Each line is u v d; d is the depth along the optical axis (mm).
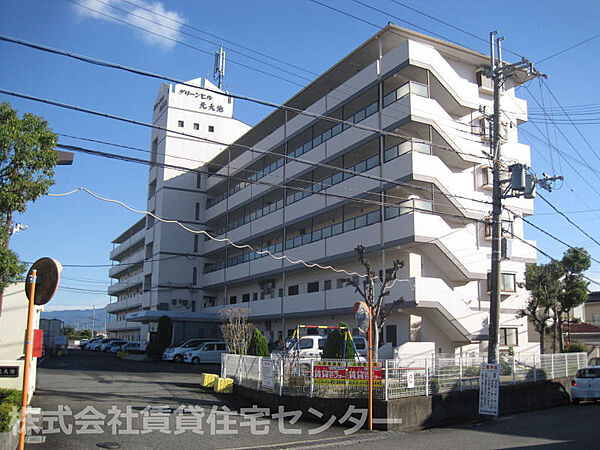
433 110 26422
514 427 13945
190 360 35531
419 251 26578
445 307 24922
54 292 8328
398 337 26266
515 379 18344
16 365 13359
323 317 31453
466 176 29047
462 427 14195
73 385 19844
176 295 45156
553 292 27422
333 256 29594
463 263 26188
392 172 26391
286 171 34812
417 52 26391
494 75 18375
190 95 48125
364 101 29969
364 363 14438
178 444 10625
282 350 21062
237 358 19562
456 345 26969
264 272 36125
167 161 46469
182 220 46250
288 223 34344
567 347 30344
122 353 44219
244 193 40125
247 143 42656
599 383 19844
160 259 44938
